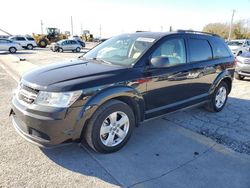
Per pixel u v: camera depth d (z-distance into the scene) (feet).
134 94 11.86
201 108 18.98
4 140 12.56
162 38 13.55
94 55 14.73
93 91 10.51
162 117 15.24
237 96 23.32
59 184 9.40
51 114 9.81
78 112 10.18
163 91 13.38
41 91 10.14
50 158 11.10
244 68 31.73
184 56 14.70
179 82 14.16
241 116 17.46
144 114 12.81
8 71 35.53
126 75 11.62
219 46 17.88
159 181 9.82
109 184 9.53
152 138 13.51
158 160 11.32
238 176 10.30
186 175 10.27
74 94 10.04
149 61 12.60
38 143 10.30
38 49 108.06
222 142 13.28
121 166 10.73
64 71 11.49
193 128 15.02
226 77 18.12
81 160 11.03
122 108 11.57
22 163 10.62
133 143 12.86
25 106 10.44
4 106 18.11
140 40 13.78
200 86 15.97
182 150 12.29
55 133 9.99
